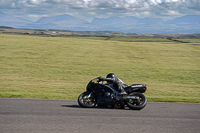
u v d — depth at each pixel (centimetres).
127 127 546
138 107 762
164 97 1181
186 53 3741
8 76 1902
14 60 2719
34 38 4859
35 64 2541
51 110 712
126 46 4253
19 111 682
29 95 1055
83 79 1889
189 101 1005
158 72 2316
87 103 799
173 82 1873
